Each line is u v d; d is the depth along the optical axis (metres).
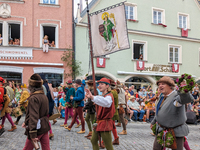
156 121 3.73
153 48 18.45
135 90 17.41
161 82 3.43
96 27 5.59
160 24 18.75
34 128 3.07
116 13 5.58
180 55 19.61
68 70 15.37
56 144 5.59
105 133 3.63
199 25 20.77
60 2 15.50
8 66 14.27
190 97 2.88
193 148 5.91
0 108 6.39
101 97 3.47
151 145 5.92
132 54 17.52
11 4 14.62
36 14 15.06
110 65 16.67
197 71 20.28
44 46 14.81
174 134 3.25
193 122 11.27
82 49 15.84
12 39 14.84
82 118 7.04
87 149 5.22
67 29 15.49
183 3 20.05
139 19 18.02
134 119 11.55
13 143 5.58
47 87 5.46
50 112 5.45
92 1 16.58
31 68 14.72
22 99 8.00
